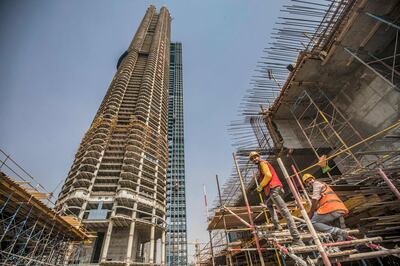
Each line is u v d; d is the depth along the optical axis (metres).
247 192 19.80
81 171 63.06
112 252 52.56
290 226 4.95
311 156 17.08
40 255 18.55
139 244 63.50
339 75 14.55
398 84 12.01
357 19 11.31
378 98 12.97
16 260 16.22
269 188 5.53
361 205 8.53
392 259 9.17
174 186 102.25
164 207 69.44
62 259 22.67
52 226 19.08
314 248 4.46
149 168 72.62
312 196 5.50
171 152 115.50
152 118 88.25
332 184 9.09
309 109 16.97
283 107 16.66
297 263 4.73
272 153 16.59
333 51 12.70
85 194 56.84
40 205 15.52
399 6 11.00
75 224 22.50
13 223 16.61
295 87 15.11
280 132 16.77
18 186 13.41
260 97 16.34
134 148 72.69
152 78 102.44
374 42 12.61
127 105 87.12
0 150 13.58
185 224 90.44
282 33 12.83
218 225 14.62
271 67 14.53
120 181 61.91
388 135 11.98
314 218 5.48
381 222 8.25
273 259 16.30
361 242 4.61
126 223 55.34
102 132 74.75
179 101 137.38
